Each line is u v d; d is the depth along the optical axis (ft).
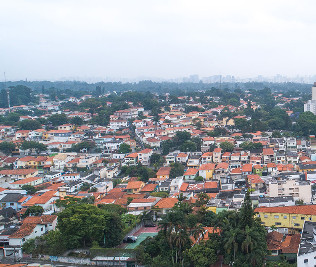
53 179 546.26
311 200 366.63
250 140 648.79
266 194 382.42
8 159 643.86
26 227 306.14
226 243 236.22
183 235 252.62
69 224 275.80
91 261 269.23
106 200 417.69
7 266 252.01
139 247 267.39
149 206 374.02
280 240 274.98
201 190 436.76
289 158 542.57
